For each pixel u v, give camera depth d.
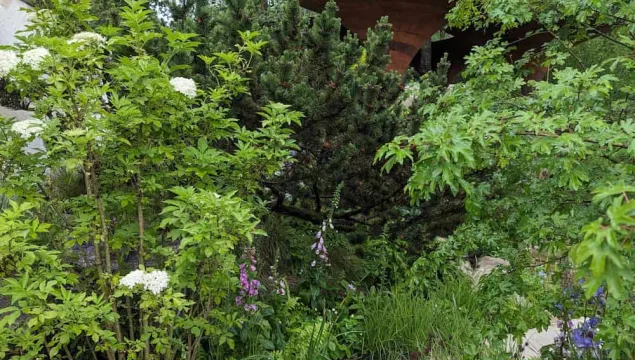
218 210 2.19
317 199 4.56
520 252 2.93
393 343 3.88
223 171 2.98
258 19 4.43
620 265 1.14
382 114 4.10
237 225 2.29
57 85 2.27
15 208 2.06
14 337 2.10
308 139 4.06
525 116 2.06
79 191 3.75
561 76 2.37
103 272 2.67
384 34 4.25
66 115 2.48
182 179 2.91
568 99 2.38
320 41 4.02
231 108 3.82
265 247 4.33
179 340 2.64
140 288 2.27
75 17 2.77
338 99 3.91
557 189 2.54
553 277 3.00
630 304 2.16
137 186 2.58
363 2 7.18
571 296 3.07
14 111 5.70
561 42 3.06
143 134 2.58
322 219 4.83
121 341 2.53
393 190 4.42
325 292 4.41
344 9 7.40
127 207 2.75
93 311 2.10
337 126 4.04
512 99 2.90
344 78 3.97
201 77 3.88
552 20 2.95
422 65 11.54
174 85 2.50
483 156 2.17
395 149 2.07
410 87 4.32
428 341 3.89
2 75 2.33
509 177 2.72
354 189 4.41
